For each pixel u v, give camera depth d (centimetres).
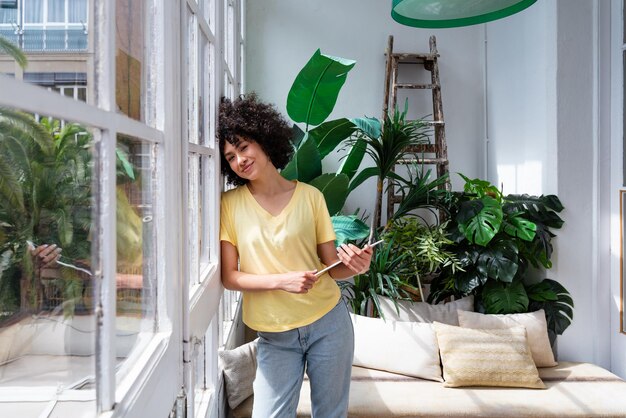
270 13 352
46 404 48
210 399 175
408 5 193
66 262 52
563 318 288
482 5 194
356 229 224
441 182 291
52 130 48
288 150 170
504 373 243
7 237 42
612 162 291
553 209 290
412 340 256
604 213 293
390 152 269
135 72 78
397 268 282
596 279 294
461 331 255
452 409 221
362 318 269
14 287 43
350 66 215
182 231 108
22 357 45
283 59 352
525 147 321
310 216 162
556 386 246
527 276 312
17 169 43
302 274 150
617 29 285
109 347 61
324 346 161
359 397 229
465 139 367
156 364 81
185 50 110
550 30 293
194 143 129
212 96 159
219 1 166
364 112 357
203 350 182
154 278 92
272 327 159
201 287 132
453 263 277
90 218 59
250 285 154
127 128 70
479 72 368
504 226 285
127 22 73
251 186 169
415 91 362
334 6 355
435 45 349
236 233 162
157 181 93
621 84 283
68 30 52
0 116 40
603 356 296
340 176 224
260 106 161
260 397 163
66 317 52
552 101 293
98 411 60
